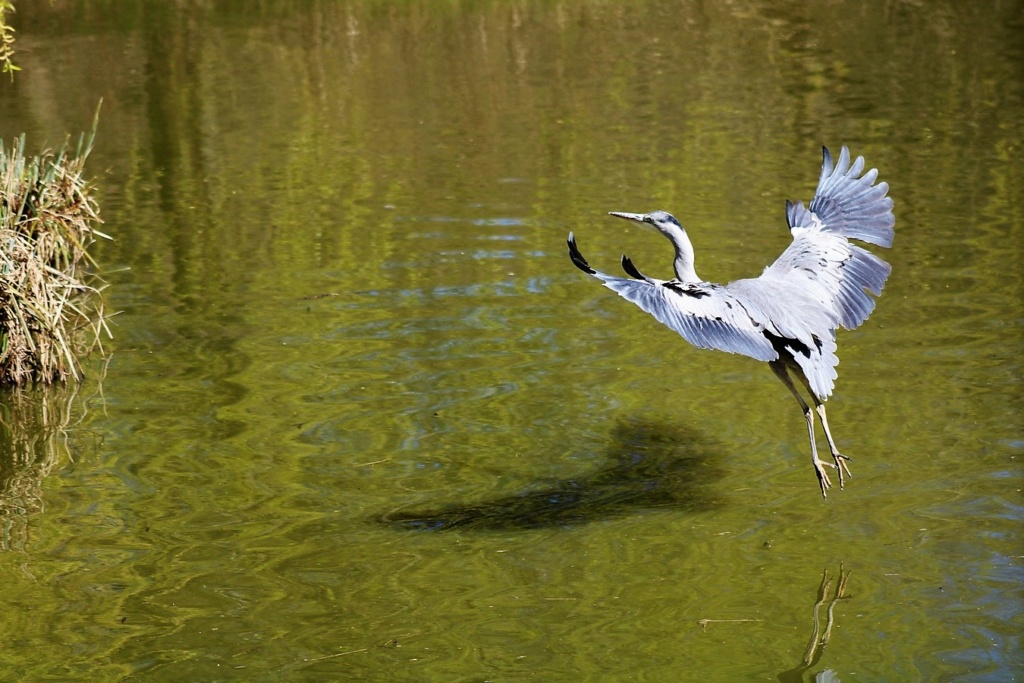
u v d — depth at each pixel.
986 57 30.92
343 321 14.98
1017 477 10.60
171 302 15.74
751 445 11.56
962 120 24.73
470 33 35.44
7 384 13.44
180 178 21.62
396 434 11.98
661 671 8.19
